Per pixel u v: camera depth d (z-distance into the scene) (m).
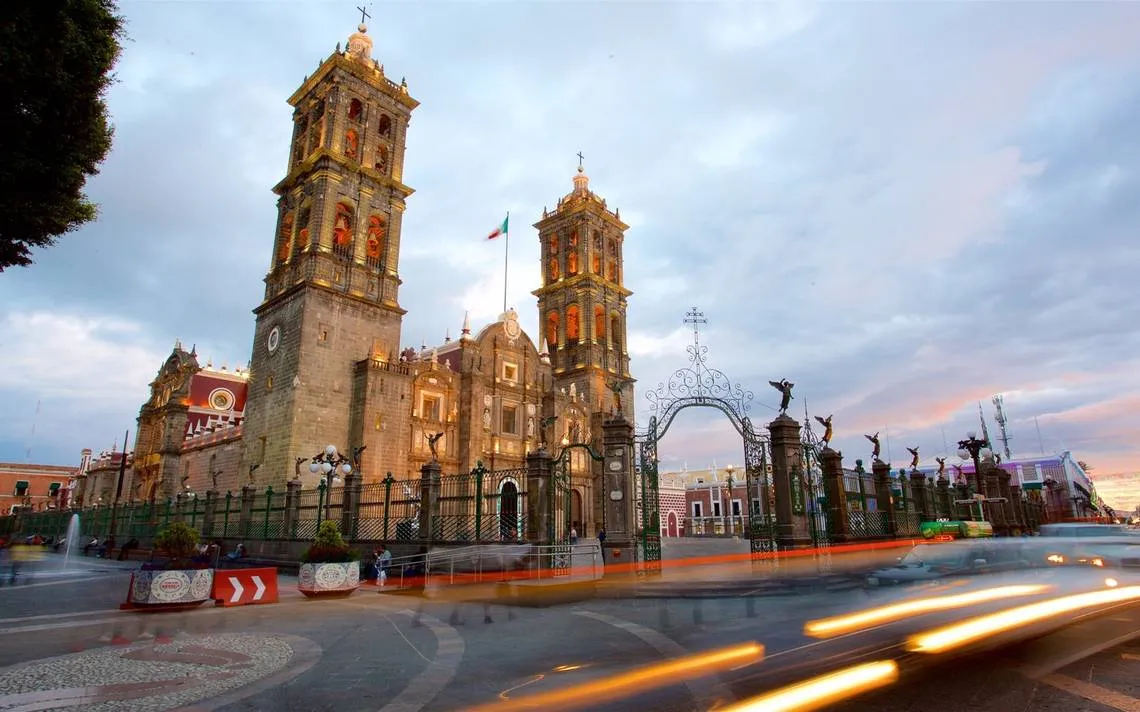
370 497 34.28
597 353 73.56
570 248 79.62
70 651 11.12
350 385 50.91
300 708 7.64
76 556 50.50
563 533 23.97
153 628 13.64
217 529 43.12
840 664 8.95
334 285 51.72
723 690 7.83
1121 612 12.67
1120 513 116.25
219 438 58.75
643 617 13.71
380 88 58.38
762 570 18.84
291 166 58.88
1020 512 43.72
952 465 73.50
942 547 18.14
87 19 10.64
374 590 21.86
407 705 7.64
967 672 8.50
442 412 55.53
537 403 63.41
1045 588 14.42
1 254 12.07
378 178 56.06
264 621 14.53
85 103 11.11
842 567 18.91
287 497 33.22
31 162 10.70
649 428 23.80
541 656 10.13
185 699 8.04
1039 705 7.15
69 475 116.50
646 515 21.95
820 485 24.03
